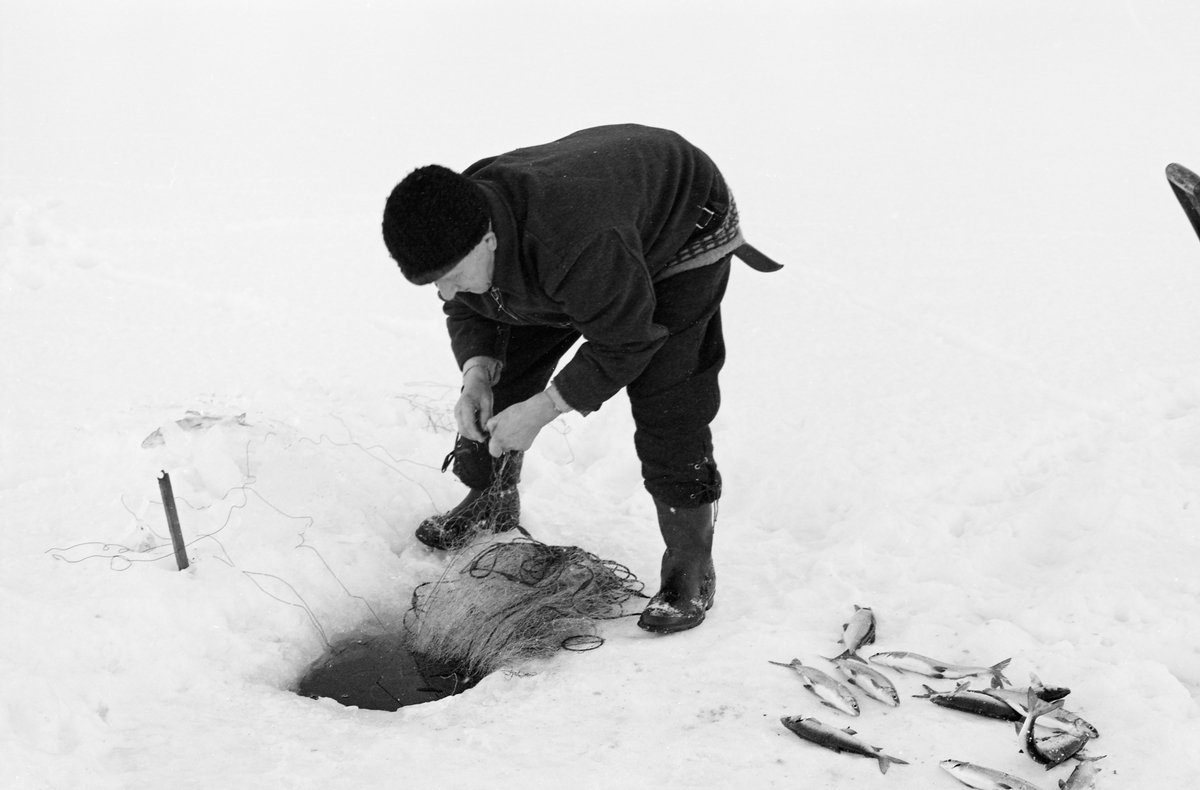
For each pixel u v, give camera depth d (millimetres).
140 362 5148
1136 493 3666
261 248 6918
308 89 11875
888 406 4730
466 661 3215
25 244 6902
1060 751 2498
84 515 3691
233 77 12477
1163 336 5273
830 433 4520
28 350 5270
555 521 3982
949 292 6113
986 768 2463
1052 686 2760
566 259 2611
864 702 2828
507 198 2627
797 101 10945
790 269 6602
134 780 2469
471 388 3275
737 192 8188
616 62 12922
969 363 5141
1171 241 6746
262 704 2857
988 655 2961
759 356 5402
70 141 9594
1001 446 4277
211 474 3869
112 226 7281
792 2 16016
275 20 15727
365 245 7004
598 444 4668
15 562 3359
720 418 4770
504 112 10727
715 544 3830
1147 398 4605
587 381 2830
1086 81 11188
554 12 15938
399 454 4359
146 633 3037
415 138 9781
